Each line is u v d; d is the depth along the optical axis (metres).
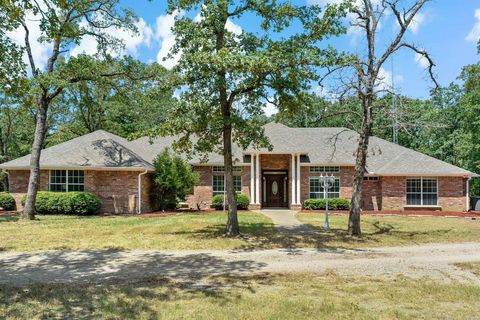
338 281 8.89
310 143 31.41
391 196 28.42
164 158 26.92
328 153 29.97
